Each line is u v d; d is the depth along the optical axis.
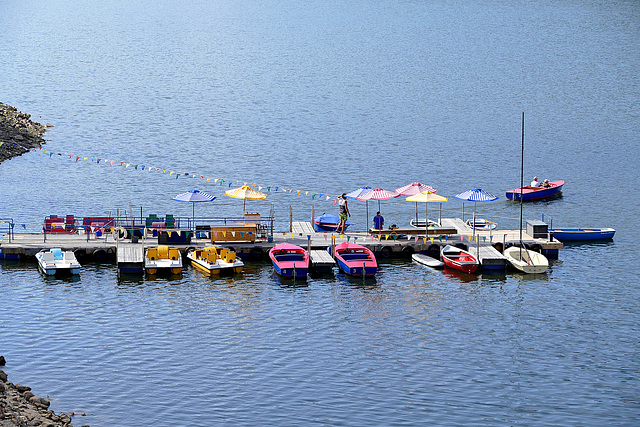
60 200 97.00
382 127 141.12
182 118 146.12
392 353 58.25
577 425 49.38
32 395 49.81
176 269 72.75
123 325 61.88
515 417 50.12
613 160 118.94
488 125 142.88
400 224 91.56
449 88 179.62
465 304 67.19
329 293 69.12
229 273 73.44
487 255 75.56
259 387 53.16
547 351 58.88
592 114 150.62
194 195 77.94
